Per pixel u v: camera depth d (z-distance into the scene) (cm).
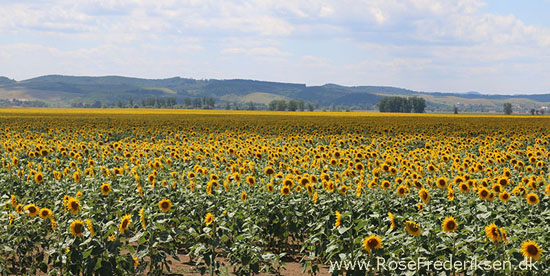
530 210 1055
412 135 3919
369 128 4950
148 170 1633
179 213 1166
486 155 2072
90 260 819
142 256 838
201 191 1234
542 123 6481
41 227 1013
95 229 859
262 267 1056
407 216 1012
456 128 5028
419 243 818
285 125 5425
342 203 1123
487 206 1023
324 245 933
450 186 1218
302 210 1183
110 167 1820
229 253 955
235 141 2889
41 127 4794
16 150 2153
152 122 6094
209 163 1905
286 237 1198
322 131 4394
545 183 1268
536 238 862
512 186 1321
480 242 862
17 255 1010
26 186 1410
